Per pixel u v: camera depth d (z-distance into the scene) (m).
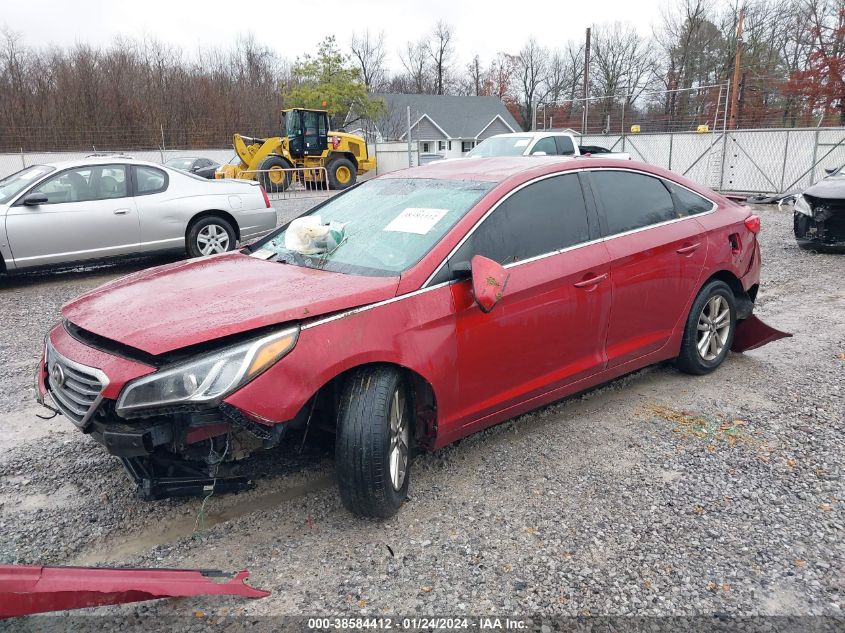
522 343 3.51
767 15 41.16
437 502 3.23
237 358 2.60
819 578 2.66
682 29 47.03
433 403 3.22
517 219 3.58
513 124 61.38
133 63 40.88
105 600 2.38
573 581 2.65
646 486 3.36
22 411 4.39
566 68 65.69
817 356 5.25
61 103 37.28
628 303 4.05
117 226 8.34
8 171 32.00
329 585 2.65
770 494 3.27
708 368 4.81
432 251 3.22
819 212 9.36
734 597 2.56
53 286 8.25
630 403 4.41
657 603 2.53
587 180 4.00
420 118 56.78
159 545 2.92
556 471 3.52
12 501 3.29
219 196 9.20
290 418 2.67
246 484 3.07
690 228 4.46
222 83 42.84
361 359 2.86
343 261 3.43
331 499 3.26
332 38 42.78
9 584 2.30
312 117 24.61
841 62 30.73
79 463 3.68
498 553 2.84
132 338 2.66
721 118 22.62
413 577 2.69
